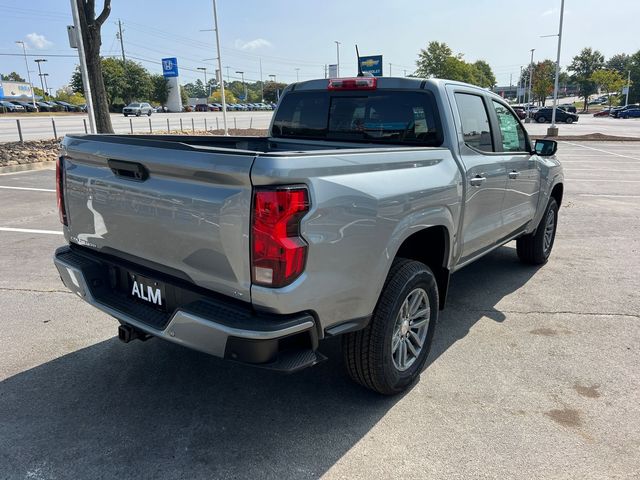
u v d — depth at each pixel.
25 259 5.96
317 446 2.79
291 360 2.45
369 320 2.89
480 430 2.95
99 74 17.09
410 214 3.00
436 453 2.75
